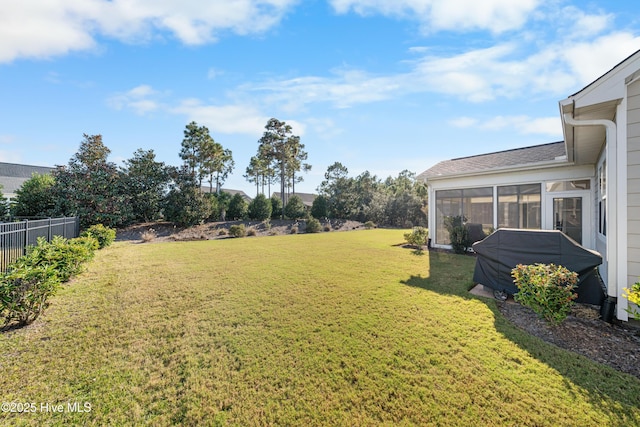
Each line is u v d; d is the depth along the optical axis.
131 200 16.97
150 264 8.03
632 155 3.80
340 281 6.00
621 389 2.44
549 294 3.61
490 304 4.57
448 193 10.75
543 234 4.70
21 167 26.44
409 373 2.69
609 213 4.03
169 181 18.27
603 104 3.99
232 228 16.59
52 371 2.75
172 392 2.45
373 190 32.66
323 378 2.63
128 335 3.53
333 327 3.72
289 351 3.12
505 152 11.78
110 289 5.51
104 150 16.17
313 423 2.10
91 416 2.17
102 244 11.39
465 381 2.56
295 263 8.05
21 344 3.28
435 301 4.71
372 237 15.79
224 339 3.42
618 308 3.87
